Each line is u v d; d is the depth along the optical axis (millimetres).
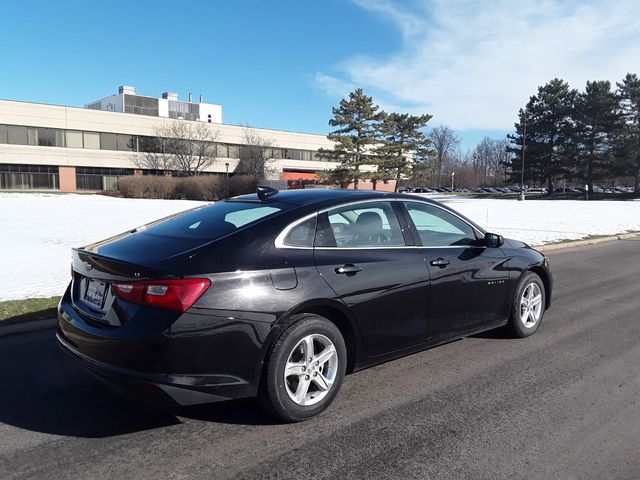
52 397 4016
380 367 4730
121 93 81500
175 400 3162
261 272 3455
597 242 15828
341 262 3857
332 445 3312
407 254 4320
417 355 5062
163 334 3117
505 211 30938
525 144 67312
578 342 5512
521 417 3727
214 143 67938
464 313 4777
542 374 4570
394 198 4562
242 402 3965
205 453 3201
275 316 3424
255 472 2994
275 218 3785
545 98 65812
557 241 14789
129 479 2922
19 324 5652
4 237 14102
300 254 3707
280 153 75688
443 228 4832
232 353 3295
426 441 3373
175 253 3432
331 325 3725
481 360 4922
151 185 54312
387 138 59000
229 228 3738
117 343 3191
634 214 29094
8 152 55719
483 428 3555
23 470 2998
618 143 61250
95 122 60781
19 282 8047
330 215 4020
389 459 3152
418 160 60562
